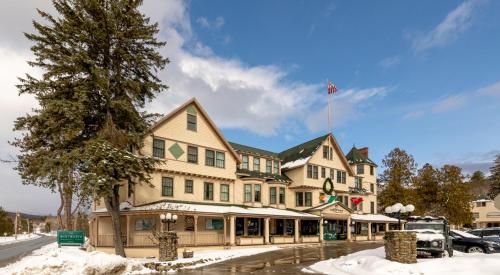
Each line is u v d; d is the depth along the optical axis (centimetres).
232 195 3762
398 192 5584
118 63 2775
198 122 3550
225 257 2586
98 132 2620
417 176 5897
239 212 3316
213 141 3662
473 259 1620
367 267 1791
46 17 2598
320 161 4609
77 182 2483
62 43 2608
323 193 4531
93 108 2656
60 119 2483
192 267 2119
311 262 2248
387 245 1816
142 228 3070
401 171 5903
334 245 3666
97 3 2612
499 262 1524
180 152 3347
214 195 3591
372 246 3488
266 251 2986
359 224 5028
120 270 1883
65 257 1797
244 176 3891
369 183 5469
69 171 2531
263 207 3950
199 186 3481
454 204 5462
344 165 4997
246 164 4094
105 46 2720
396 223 5375
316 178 4497
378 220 4978
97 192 2342
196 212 3034
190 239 3209
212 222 3425
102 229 3344
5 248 4281
